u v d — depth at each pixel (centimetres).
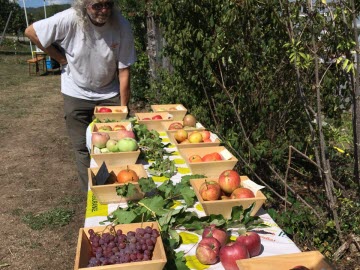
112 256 139
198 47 400
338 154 407
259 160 386
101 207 200
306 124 378
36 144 686
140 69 888
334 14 250
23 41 3158
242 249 145
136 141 277
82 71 354
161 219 173
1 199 472
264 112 375
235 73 385
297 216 325
